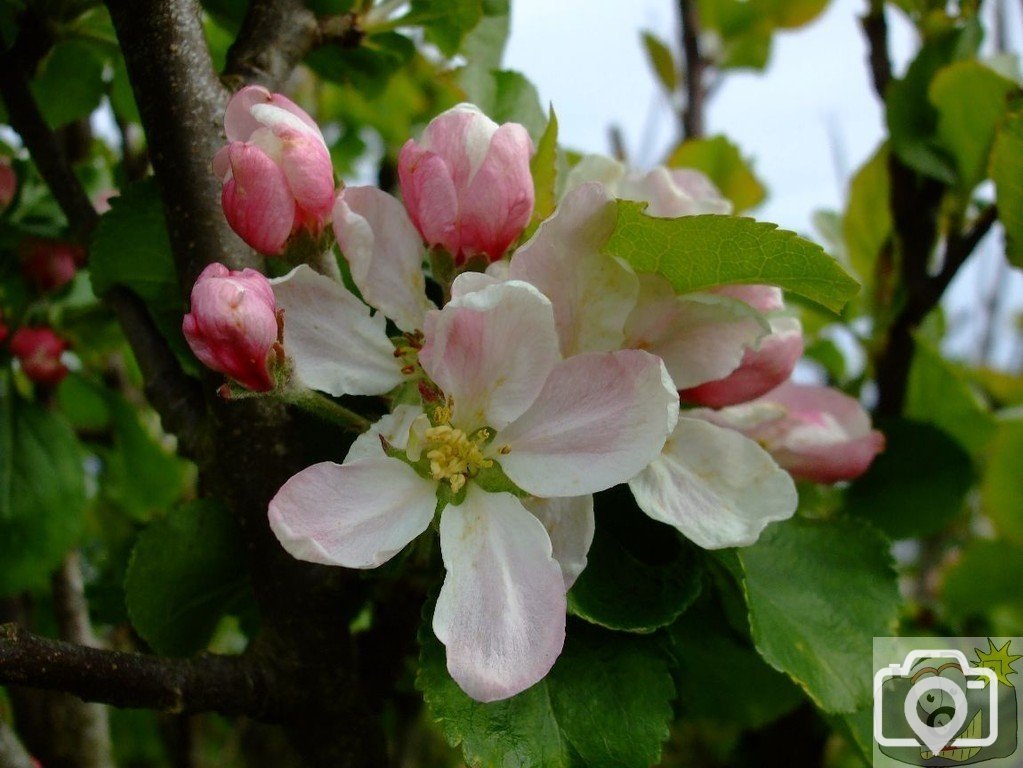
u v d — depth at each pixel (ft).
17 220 0.70
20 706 0.71
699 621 0.54
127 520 0.95
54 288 0.73
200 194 0.45
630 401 0.39
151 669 0.40
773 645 0.46
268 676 0.44
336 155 1.01
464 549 0.39
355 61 0.61
